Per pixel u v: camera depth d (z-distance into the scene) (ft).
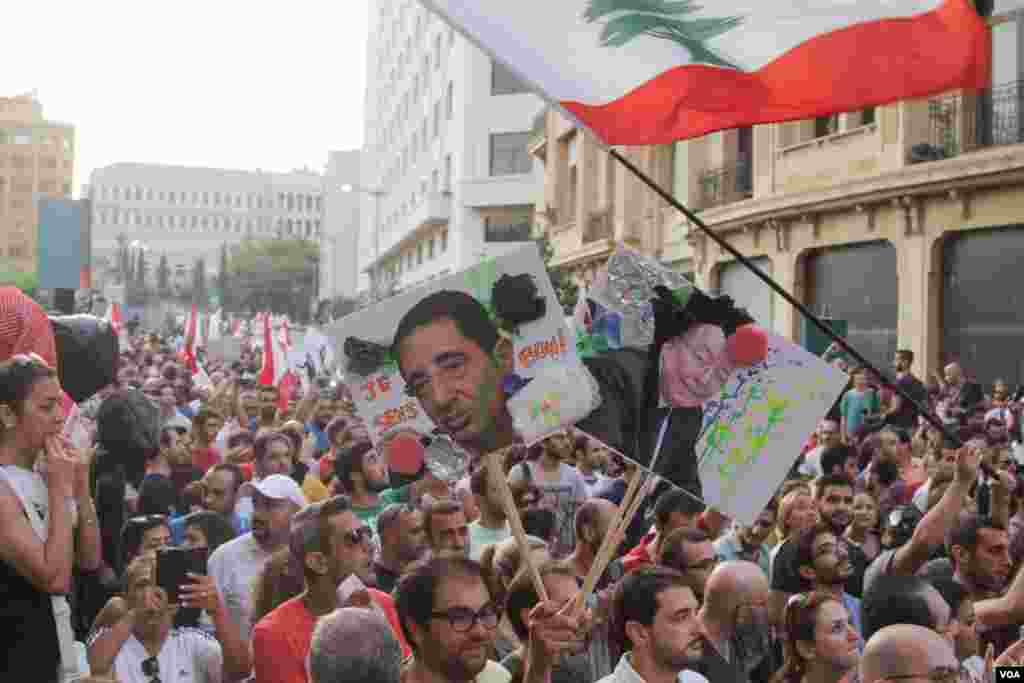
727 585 17.06
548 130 128.77
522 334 13.66
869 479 28.91
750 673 17.81
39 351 18.03
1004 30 54.39
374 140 319.27
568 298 96.84
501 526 23.22
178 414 43.60
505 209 176.24
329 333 14.12
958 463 17.42
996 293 54.60
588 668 16.74
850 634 15.12
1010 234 53.78
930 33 16.47
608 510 20.36
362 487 24.56
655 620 13.47
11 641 12.87
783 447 13.70
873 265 63.67
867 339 64.23
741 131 80.12
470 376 13.75
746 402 13.76
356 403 14.05
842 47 16.49
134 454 24.70
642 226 96.58
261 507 20.77
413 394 13.92
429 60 214.28
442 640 12.46
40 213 93.04
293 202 566.77
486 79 178.19
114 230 540.93
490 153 178.09
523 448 29.09
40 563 12.73
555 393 13.51
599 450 35.22
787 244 70.90
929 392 50.11
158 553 15.55
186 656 15.89
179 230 551.18
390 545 19.45
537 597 14.94
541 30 15.49
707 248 81.71
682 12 16.21
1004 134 54.29
